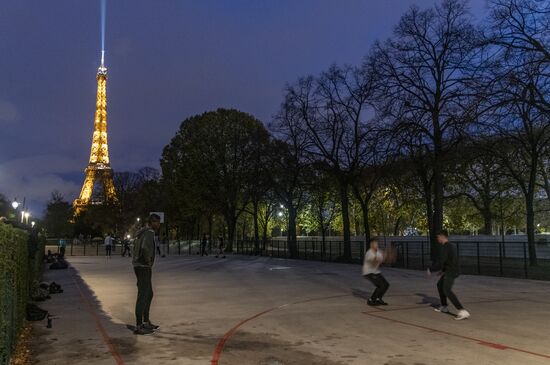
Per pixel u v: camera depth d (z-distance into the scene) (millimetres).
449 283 11992
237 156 54562
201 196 55531
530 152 28281
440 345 9156
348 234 37219
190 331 10594
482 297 15805
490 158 27656
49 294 16719
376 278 13961
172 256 47469
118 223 79562
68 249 65000
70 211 109875
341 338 9812
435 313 12703
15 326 8680
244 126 54781
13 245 8758
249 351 8812
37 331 10602
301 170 42375
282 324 11352
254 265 32969
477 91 22969
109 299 15836
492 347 8977
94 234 104875
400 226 71125
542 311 12984
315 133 38156
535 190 45344
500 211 47750
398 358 8258
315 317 12242
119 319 12117
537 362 7949
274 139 44281
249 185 52812
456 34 26750
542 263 30797
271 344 9336
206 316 12469
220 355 8539
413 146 27062
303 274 25234
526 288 18375
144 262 10438
